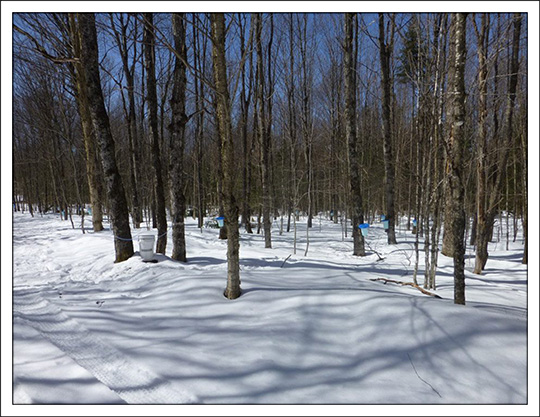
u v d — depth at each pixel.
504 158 7.73
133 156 16.09
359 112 21.44
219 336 3.24
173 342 3.14
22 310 4.25
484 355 2.76
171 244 10.02
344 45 9.47
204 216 21.44
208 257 7.79
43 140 20.66
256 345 3.03
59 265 7.63
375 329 3.23
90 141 13.59
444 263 8.45
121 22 13.46
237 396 2.36
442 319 3.25
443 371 2.63
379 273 6.57
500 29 5.44
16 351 2.96
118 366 2.76
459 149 3.70
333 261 8.50
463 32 3.69
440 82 4.46
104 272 6.56
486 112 6.80
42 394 2.32
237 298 4.19
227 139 4.01
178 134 6.97
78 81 11.44
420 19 5.01
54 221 20.52
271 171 17.41
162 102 15.55
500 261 8.84
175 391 2.41
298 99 18.67
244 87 14.15
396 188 18.61
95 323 3.65
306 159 16.75
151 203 16.83
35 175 29.06
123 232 7.06
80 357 2.92
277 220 23.98
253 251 9.35
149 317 3.81
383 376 2.60
